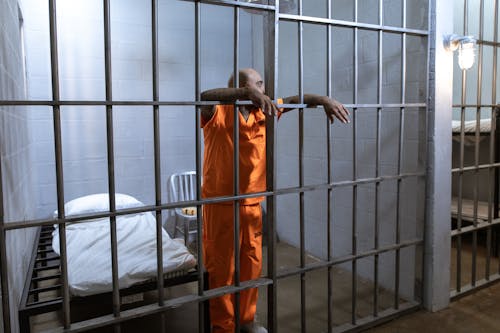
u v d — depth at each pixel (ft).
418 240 7.66
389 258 8.93
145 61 12.11
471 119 12.83
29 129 9.83
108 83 4.30
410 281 8.31
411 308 7.70
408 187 8.25
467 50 7.36
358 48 9.29
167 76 12.41
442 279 7.80
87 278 6.18
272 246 5.75
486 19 12.23
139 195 12.36
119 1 11.60
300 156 5.95
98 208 9.91
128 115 11.98
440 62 7.39
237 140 5.25
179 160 12.77
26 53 10.67
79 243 7.95
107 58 4.26
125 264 6.66
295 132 11.80
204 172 6.68
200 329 5.30
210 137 6.46
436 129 7.44
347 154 9.82
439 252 7.70
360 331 7.07
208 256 6.70
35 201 10.57
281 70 12.25
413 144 8.04
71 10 11.08
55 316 8.14
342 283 9.51
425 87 7.45
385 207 8.87
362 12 9.08
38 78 10.89
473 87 12.71
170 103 4.68
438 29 7.30
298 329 7.44
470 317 7.52
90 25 11.34
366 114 9.19
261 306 8.43
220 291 5.37
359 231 9.63
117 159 11.97
